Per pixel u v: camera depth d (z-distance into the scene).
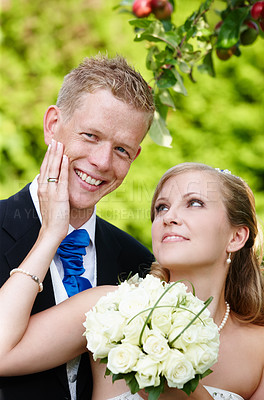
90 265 2.91
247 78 6.21
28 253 2.64
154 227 2.68
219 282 2.72
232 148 6.15
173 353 2.08
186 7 6.14
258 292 2.90
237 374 2.70
